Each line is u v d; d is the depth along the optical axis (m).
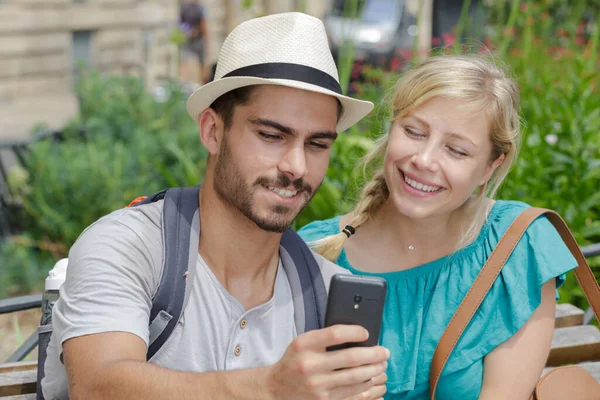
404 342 2.25
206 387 1.49
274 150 1.76
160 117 6.39
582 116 4.53
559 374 2.26
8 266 5.07
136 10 14.77
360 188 2.61
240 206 1.79
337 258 2.41
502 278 2.21
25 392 2.48
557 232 2.28
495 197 3.98
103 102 6.57
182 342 1.80
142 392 1.52
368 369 1.45
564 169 4.15
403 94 2.18
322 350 1.43
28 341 2.79
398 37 12.09
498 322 2.19
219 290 1.84
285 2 15.14
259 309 1.88
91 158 5.57
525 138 4.36
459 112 2.11
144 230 1.80
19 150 5.94
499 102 2.14
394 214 2.36
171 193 1.89
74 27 13.40
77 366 1.62
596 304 2.34
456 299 2.25
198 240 1.84
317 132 1.76
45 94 13.09
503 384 2.16
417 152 2.16
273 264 1.95
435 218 2.27
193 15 11.34
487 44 7.95
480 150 2.16
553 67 7.29
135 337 1.65
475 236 2.27
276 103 1.73
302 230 2.53
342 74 5.37
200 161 5.81
